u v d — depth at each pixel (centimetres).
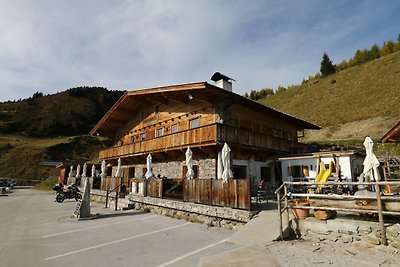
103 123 2702
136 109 2505
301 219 809
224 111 1683
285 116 2144
